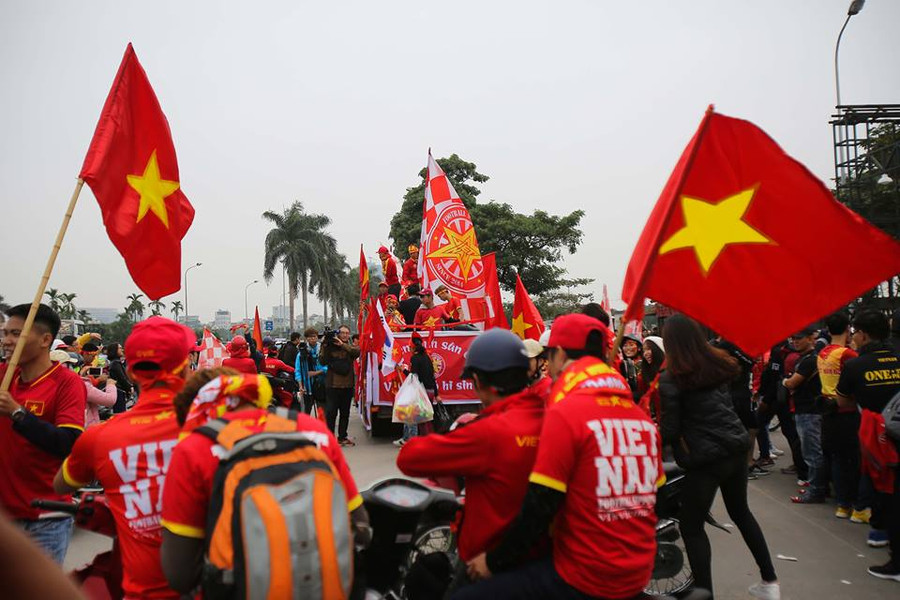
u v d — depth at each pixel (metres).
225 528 2.21
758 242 3.43
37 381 3.66
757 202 3.42
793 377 7.42
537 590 2.66
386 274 14.89
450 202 12.51
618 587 2.61
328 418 11.62
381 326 11.35
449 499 3.58
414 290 13.29
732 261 3.43
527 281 43.22
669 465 4.70
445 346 11.31
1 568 0.89
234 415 2.54
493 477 2.87
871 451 5.36
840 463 6.68
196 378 2.74
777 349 8.64
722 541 6.16
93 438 2.81
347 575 2.24
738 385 6.93
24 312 3.70
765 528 6.49
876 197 17.09
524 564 2.80
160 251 4.54
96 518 3.10
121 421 2.82
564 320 3.04
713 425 4.23
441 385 11.27
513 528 2.59
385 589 3.55
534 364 4.42
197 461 2.41
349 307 74.06
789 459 10.01
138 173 4.46
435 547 4.09
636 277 3.42
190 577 2.45
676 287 3.42
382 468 9.38
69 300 72.56
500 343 3.03
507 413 2.93
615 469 2.66
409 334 11.44
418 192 41.06
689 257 3.43
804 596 4.86
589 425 2.65
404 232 40.66
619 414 2.76
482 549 2.90
